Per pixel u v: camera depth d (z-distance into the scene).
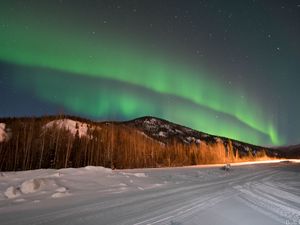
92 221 7.16
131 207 8.92
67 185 12.20
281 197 12.59
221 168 34.00
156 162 62.47
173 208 9.11
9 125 56.09
